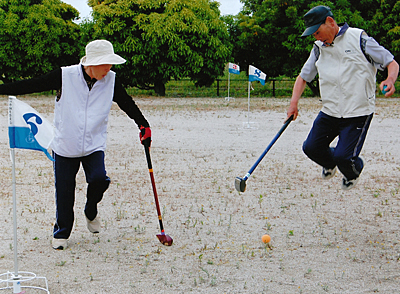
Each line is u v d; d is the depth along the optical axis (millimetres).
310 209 5270
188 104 17969
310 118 13789
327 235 4434
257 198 5711
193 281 3432
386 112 15289
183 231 4523
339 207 5352
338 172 7094
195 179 6656
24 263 3721
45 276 3490
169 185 6312
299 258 3877
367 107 4035
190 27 20234
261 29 21641
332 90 4125
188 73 20906
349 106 4051
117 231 4512
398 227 4664
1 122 12469
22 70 21734
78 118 3811
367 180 6660
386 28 21281
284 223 4785
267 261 3812
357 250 4059
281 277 3510
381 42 21562
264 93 23875
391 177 6863
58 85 3764
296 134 10867
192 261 3805
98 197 4078
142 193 5887
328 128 4277
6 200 5492
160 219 4043
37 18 20578
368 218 4949
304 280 3459
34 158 8008
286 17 21922
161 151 8758
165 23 19828
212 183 6434
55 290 3266
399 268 3688
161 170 7215
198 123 12586
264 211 5188
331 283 3412
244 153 8625
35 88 3672
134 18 20078
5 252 3934
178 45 19953
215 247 4105
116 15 20172
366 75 3963
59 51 21594
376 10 21641
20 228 4547
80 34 22000
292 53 21422
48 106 16516
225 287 3340
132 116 4094
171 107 16734
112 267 3670
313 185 6352
